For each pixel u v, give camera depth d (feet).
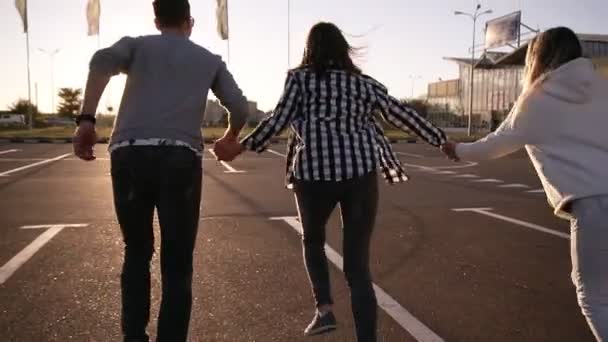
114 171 9.12
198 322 12.17
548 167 8.68
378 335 11.57
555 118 8.59
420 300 13.87
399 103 10.19
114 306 13.08
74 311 12.75
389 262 17.52
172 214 9.07
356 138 9.59
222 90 9.55
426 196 32.94
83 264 16.69
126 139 8.94
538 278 15.87
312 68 9.83
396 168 10.57
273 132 9.75
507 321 12.46
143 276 9.62
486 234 21.97
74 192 33.35
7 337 11.27
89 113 8.78
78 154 8.93
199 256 17.81
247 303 13.41
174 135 8.97
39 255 17.75
